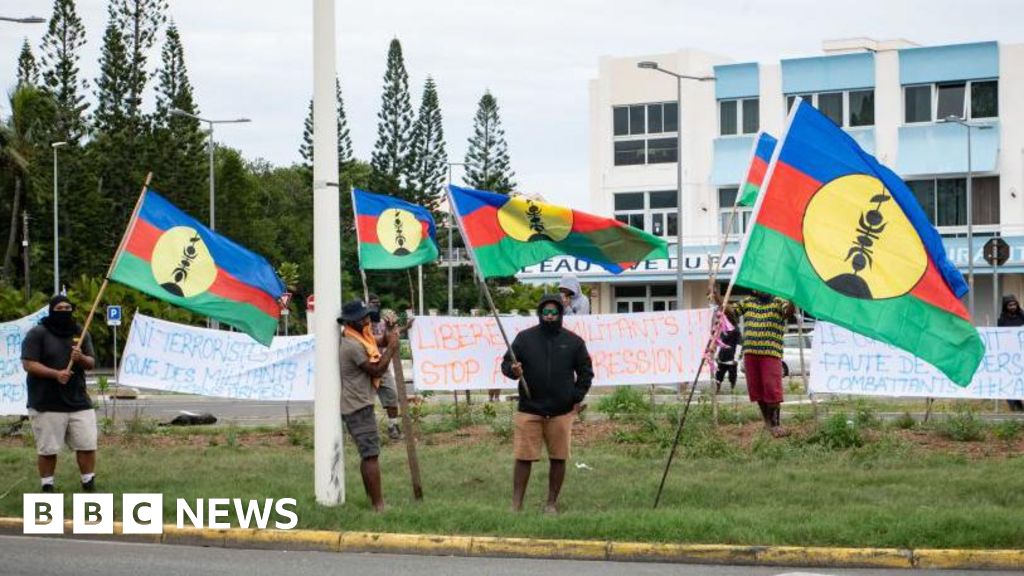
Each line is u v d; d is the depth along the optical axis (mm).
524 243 16875
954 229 50188
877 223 11523
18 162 59594
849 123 51750
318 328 11836
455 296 72000
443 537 10617
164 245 13305
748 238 11531
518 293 57531
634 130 55812
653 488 12648
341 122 69938
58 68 59094
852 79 51562
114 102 58438
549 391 11570
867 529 10234
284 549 10844
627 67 55812
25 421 20172
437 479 13555
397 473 14078
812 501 11820
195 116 51000
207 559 10320
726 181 53219
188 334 18844
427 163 65562
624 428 17156
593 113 56594
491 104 67500
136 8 58531
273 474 14062
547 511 11562
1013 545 9977
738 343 25297
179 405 28625
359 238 19672
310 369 18859
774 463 14188
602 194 56250
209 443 17359
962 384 11594
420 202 65438
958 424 16047
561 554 10352
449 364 17578
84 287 48000
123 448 16844
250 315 13609
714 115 54125
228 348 18844
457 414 18516
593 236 16875
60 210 59688
